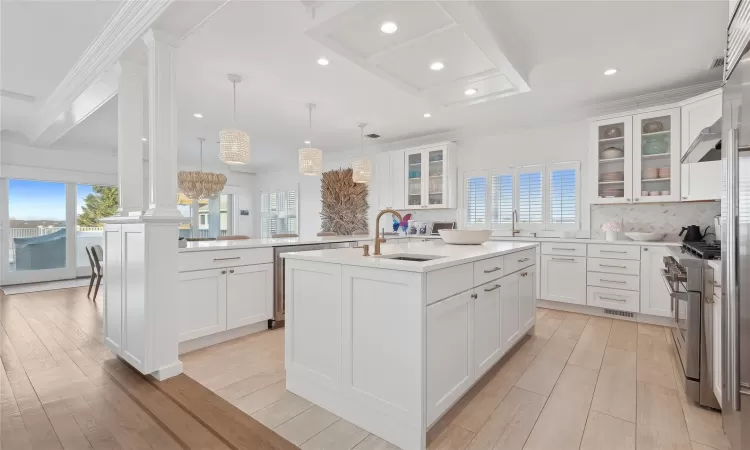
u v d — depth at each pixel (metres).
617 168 4.12
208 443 1.68
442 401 1.76
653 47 2.91
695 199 3.50
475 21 2.31
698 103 3.45
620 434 1.76
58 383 2.30
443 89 3.59
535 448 1.65
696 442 1.70
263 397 2.13
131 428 1.80
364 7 2.17
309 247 3.77
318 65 3.21
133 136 2.85
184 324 2.76
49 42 2.88
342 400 1.91
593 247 3.97
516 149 5.14
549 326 3.58
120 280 2.57
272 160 7.86
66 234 6.50
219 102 4.19
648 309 3.63
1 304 4.51
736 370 1.42
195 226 9.43
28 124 5.15
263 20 2.48
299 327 2.14
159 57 2.36
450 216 5.79
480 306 2.16
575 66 3.26
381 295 1.74
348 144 6.54
